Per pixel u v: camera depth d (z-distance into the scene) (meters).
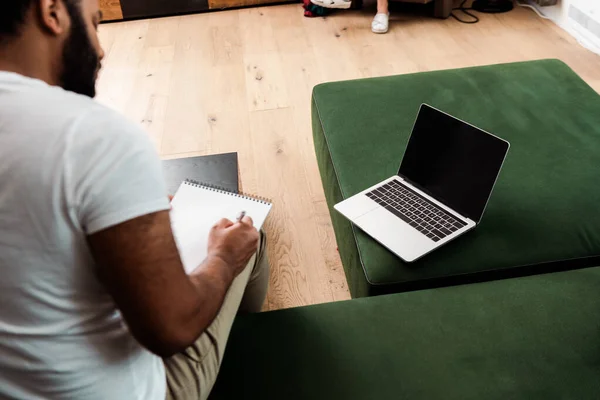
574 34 3.42
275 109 2.96
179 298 0.78
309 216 2.27
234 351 1.24
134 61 3.50
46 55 0.75
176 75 3.32
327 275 2.01
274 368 1.20
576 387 1.13
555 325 1.26
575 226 1.57
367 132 2.00
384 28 3.59
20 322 0.77
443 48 3.41
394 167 1.84
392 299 1.35
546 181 1.73
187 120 2.91
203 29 3.85
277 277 2.01
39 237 0.71
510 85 2.19
